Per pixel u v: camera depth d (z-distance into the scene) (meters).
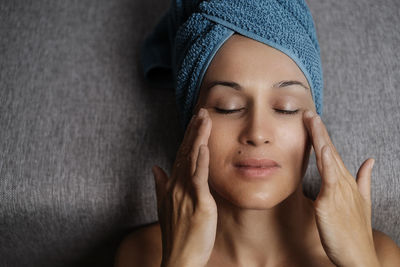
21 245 1.07
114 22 1.22
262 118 0.71
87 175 1.02
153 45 1.13
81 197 1.00
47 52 1.16
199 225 0.73
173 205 0.77
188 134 0.76
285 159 0.71
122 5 1.24
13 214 1.00
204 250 0.74
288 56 0.74
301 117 0.73
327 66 1.13
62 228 1.04
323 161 0.70
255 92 0.71
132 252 0.94
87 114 1.08
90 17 1.22
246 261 0.87
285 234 0.85
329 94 1.10
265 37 0.73
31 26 1.20
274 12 0.75
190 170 0.73
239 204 0.70
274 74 0.72
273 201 0.70
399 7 1.21
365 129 1.06
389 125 1.07
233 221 0.83
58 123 1.07
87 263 1.13
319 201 0.73
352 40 1.17
